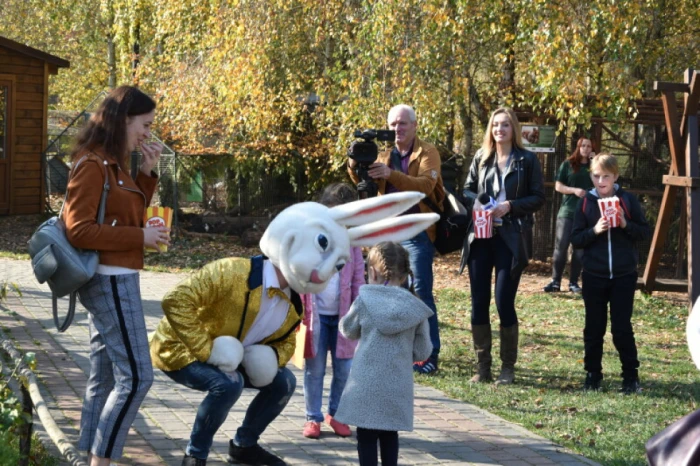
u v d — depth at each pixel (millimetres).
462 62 14789
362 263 5824
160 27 18828
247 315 4648
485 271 7434
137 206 4438
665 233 10930
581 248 7426
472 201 7562
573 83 12969
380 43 14336
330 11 15891
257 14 16234
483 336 7523
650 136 15898
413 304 4703
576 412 6648
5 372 5309
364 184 6832
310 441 5652
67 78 34500
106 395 4586
